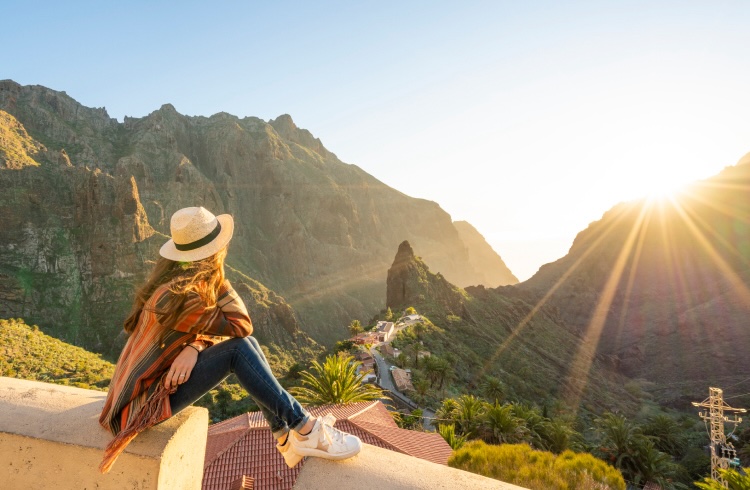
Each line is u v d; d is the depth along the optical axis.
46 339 123.69
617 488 12.61
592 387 155.38
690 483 62.88
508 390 109.94
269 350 195.75
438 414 48.22
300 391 25.48
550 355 182.00
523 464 13.87
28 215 197.62
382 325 121.06
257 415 17.77
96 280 190.00
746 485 13.47
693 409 162.00
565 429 50.38
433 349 115.50
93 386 100.00
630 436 49.66
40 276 185.00
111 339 174.00
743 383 179.62
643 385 196.25
